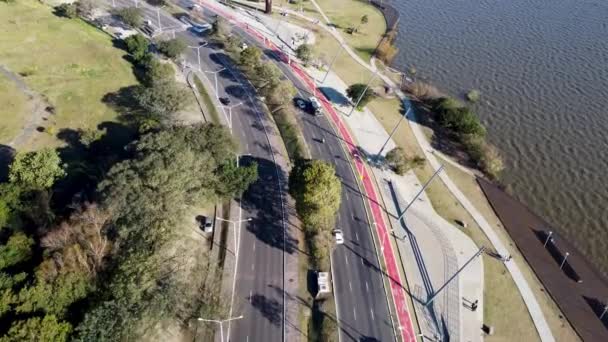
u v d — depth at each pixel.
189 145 119.25
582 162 159.75
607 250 131.12
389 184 144.25
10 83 151.38
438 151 161.38
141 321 82.88
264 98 168.50
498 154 161.50
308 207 113.62
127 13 192.62
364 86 171.62
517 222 137.50
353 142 157.88
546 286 120.00
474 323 109.12
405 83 194.75
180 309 93.94
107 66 168.38
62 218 107.69
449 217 136.25
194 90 167.00
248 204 127.94
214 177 118.38
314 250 117.06
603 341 109.06
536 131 173.12
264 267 113.31
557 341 107.88
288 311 105.44
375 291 112.62
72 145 135.38
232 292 106.94
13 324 77.38
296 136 153.38
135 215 98.88
